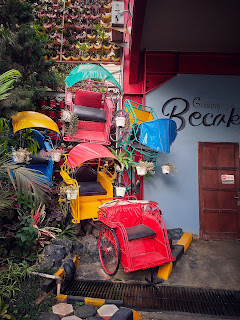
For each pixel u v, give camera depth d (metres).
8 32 5.23
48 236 5.14
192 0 5.20
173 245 5.91
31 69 6.00
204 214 6.91
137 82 7.15
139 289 4.41
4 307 3.21
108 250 4.91
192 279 4.75
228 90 7.17
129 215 5.17
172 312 3.81
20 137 5.09
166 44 6.88
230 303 4.07
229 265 5.30
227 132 7.11
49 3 8.88
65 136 6.14
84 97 6.39
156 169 7.03
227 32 6.27
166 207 6.95
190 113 7.13
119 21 6.05
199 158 7.05
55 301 3.86
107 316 3.42
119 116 5.66
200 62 7.17
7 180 4.96
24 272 3.96
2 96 3.90
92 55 7.94
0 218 4.64
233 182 6.98
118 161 5.30
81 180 5.87
